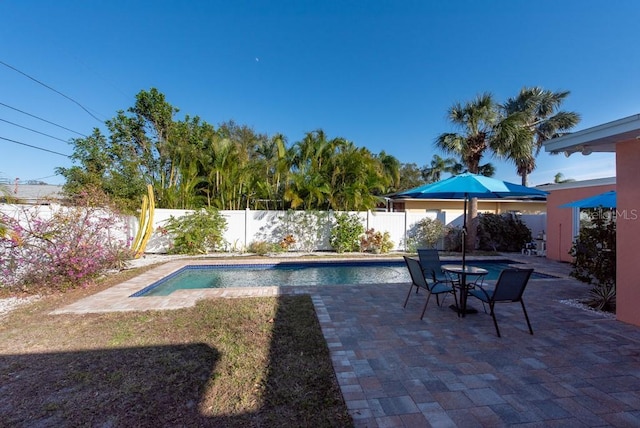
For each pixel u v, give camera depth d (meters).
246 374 3.10
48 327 4.38
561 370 3.18
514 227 14.06
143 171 16.06
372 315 5.02
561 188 11.30
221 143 13.90
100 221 7.77
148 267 9.41
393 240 13.82
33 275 6.42
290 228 13.31
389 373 3.12
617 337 4.08
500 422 2.36
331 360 3.41
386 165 21.41
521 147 12.62
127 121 16.33
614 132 4.04
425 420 2.38
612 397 2.70
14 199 6.77
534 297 6.19
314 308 5.37
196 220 12.21
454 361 3.39
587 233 5.94
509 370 3.18
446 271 5.35
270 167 14.60
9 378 2.99
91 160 15.12
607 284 5.45
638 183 4.45
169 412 2.48
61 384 2.88
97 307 5.35
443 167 31.61
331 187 13.87
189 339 3.99
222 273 10.09
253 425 2.33
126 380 2.96
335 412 2.49
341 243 13.04
